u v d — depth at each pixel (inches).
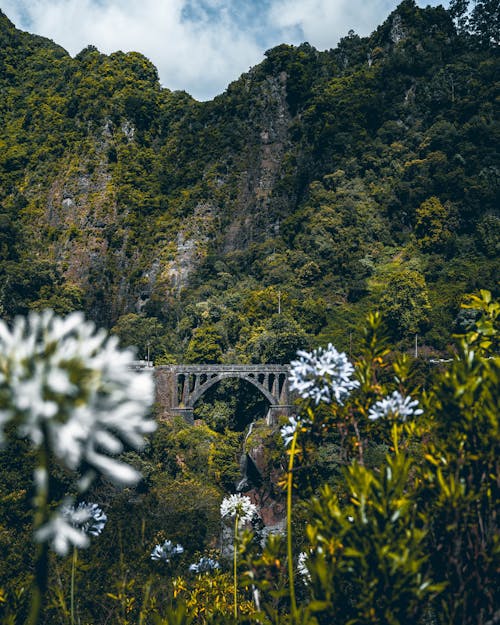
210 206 7234.3
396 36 7436.0
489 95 6284.5
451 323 4532.5
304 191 6845.5
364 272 5344.5
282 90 7696.9
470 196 5497.1
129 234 7347.4
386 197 5979.3
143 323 5211.6
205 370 3718.0
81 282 7096.5
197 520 1657.2
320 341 4613.7
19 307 5369.1
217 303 5255.9
